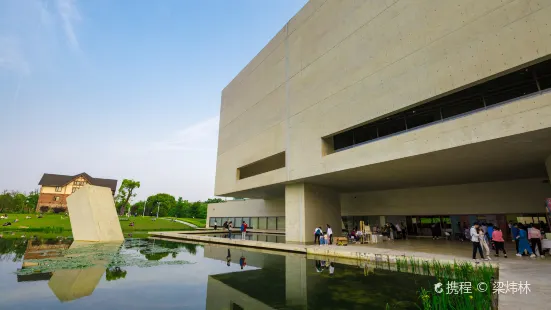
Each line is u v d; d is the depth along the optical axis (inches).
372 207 941.8
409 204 856.3
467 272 324.5
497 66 368.5
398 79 489.1
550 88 342.3
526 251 439.2
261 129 877.8
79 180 2790.4
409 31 482.9
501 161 497.4
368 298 260.1
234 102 1085.1
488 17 385.4
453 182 742.5
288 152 740.7
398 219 892.6
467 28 405.7
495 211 698.2
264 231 1379.2
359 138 579.8
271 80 858.1
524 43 347.9
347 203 1015.0
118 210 3208.7
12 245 738.8
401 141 476.7
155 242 885.8
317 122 658.2
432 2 454.9
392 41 509.4
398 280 330.0
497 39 373.1
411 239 778.2
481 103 402.9
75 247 710.5
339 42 626.2
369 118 531.2
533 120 337.1
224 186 1080.8
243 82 1033.5
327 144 649.6
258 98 917.8
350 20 605.6
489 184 717.9
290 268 421.7
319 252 552.7
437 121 446.9
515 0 362.0
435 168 560.7
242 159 970.7
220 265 453.1
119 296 277.3
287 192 792.9
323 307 238.2
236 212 1595.7
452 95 435.2
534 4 345.4
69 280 345.7
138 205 3681.1
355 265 440.8
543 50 331.3
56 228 1350.9
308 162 669.9
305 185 755.4
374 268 413.4
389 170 581.3
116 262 479.5
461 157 467.5
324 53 665.6
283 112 781.9
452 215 778.8
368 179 700.7
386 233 820.0
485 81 390.3
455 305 214.7
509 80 380.8
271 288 306.3
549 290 227.3
